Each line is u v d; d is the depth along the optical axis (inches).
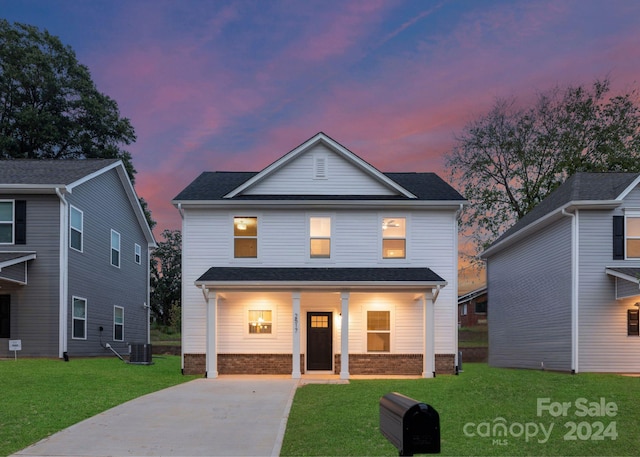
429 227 701.3
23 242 709.3
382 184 719.1
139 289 1065.5
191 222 697.0
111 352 890.7
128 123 1445.6
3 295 703.7
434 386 506.0
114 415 382.9
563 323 719.7
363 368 678.5
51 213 714.2
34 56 1274.6
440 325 687.7
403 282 633.6
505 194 1317.7
